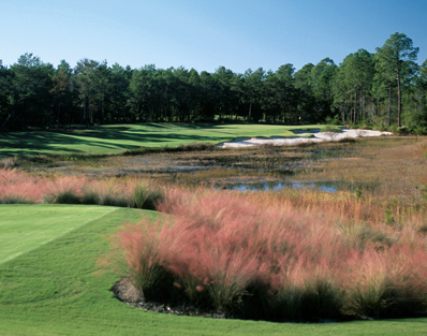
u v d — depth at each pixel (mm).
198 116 104188
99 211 6703
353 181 17781
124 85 90812
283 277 3805
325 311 3525
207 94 96688
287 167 24859
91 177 20109
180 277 3627
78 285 3395
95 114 91750
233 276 3484
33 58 67750
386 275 3852
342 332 2848
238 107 109312
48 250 4203
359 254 5137
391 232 7320
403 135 54469
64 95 71625
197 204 7039
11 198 8352
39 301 3018
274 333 2766
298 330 2873
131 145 40156
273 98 100250
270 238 4824
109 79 88000
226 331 2771
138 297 3428
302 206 10562
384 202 11625
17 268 3625
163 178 20453
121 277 3697
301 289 3543
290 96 99062
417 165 22688
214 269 3561
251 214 6637
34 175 19828
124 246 4020
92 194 8422
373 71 90375
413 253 5215
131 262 3648
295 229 5918
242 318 3338
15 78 61500
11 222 5766
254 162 28000
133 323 2807
